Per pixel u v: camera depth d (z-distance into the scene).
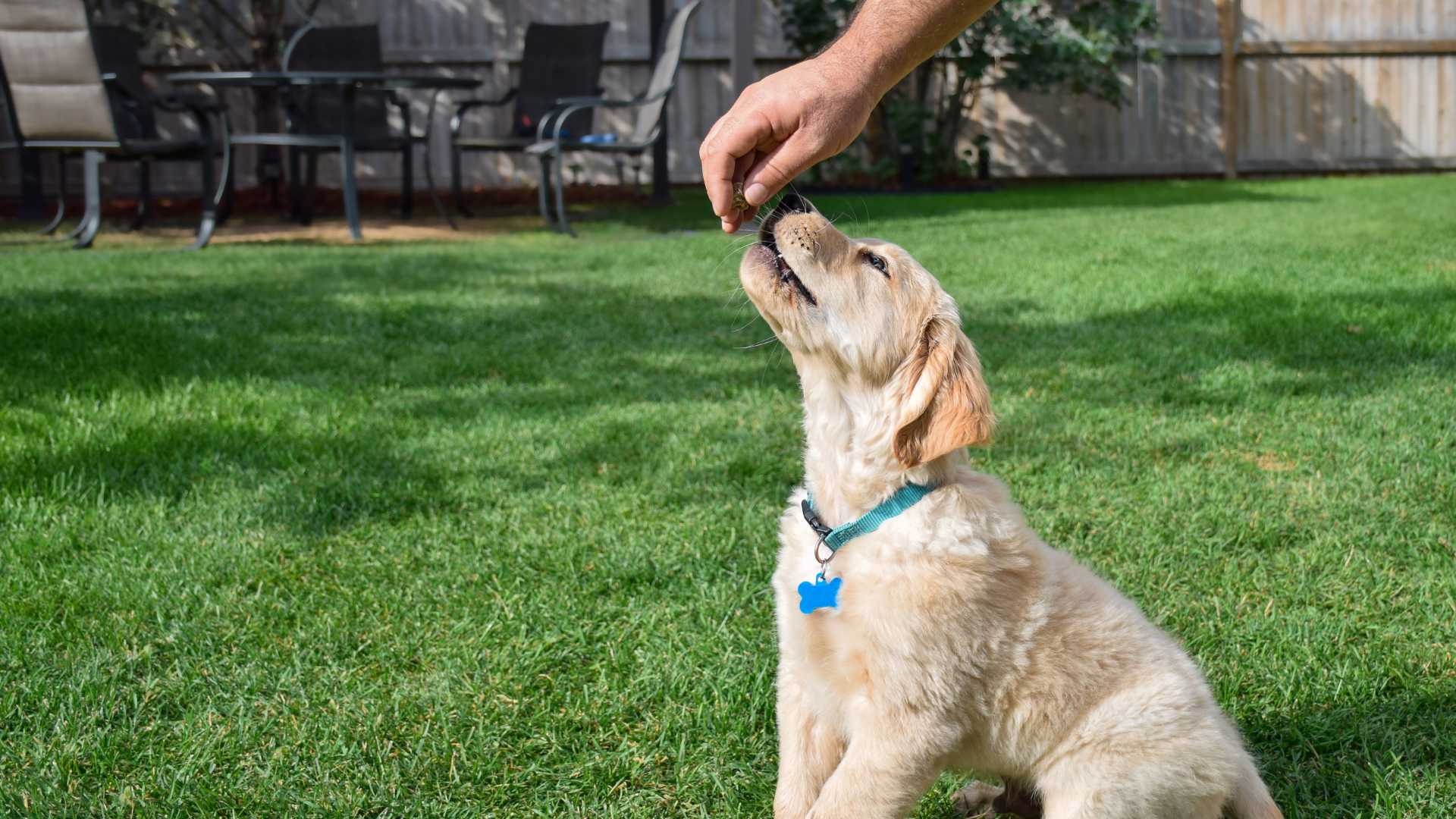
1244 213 6.97
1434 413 2.80
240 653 2.05
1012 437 2.74
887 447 1.84
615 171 9.44
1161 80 10.02
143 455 2.57
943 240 5.86
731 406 2.98
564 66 7.45
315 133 7.12
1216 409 2.92
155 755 1.88
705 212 7.80
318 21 8.98
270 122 7.95
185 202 8.49
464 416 2.89
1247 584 2.21
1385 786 1.83
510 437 2.74
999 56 9.59
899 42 1.78
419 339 3.72
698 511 2.43
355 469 2.57
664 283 4.75
